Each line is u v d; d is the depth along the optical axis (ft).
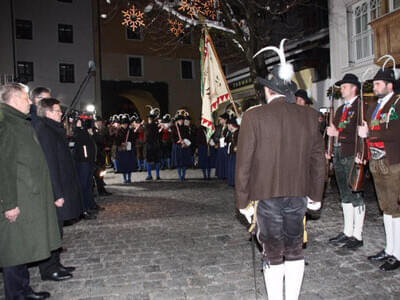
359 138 13.20
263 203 8.68
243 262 13.28
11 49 76.02
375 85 12.35
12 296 10.30
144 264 13.41
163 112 86.58
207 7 36.88
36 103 14.40
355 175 13.65
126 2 67.46
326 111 25.96
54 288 11.61
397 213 12.19
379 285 11.10
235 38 32.91
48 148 12.28
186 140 35.60
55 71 80.07
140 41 85.25
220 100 20.52
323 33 43.09
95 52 82.58
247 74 57.36
